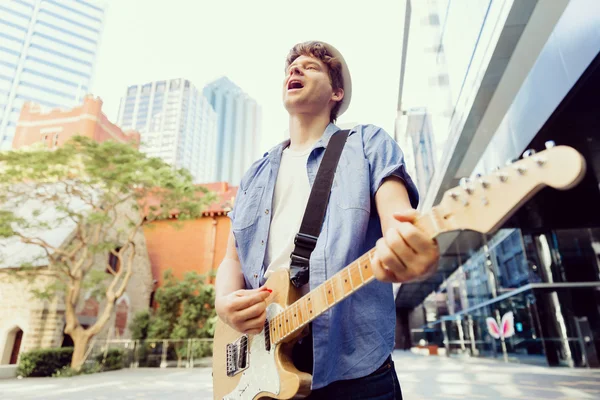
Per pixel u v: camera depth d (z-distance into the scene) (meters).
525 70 7.10
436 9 12.51
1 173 15.14
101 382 12.05
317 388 1.20
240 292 1.49
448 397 6.53
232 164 147.25
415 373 11.43
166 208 18.55
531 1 5.59
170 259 25.88
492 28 6.63
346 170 1.51
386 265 0.83
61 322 17.59
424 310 27.89
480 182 0.79
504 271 12.92
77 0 103.94
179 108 116.06
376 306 1.33
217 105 156.75
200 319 20.80
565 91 5.00
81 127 32.19
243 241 1.77
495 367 12.19
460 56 9.02
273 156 1.94
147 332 20.56
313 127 1.90
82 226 17.28
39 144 16.59
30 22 94.81
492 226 0.75
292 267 1.42
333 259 1.31
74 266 16.97
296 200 1.72
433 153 13.49
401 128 23.11
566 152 0.65
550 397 6.04
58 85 94.69
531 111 6.01
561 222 10.65
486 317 15.24
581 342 10.48
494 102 7.98
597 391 6.43
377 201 1.32
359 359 1.24
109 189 16.41
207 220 26.45
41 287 17.53
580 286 10.81
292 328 1.30
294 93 1.86
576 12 4.57
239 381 1.59
